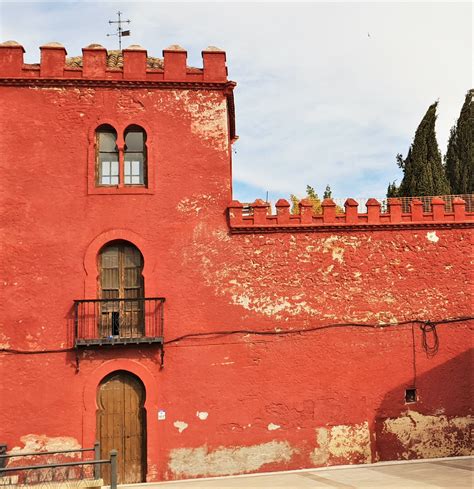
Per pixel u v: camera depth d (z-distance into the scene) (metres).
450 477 12.62
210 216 15.27
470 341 15.93
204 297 14.88
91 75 15.31
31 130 14.95
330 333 15.29
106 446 13.88
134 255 14.94
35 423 13.69
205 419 14.32
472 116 29.70
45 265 14.41
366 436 14.97
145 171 15.36
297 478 13.25
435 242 16.22
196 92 15.76
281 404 14.73
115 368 14.11
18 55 15.10
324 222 15.71
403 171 28.50
